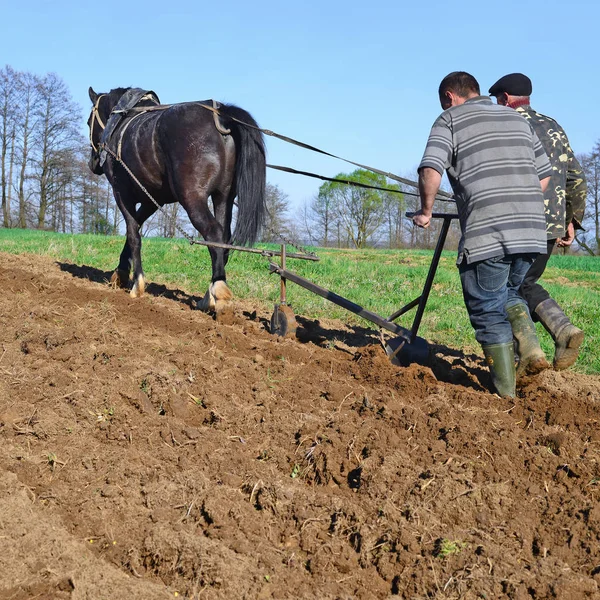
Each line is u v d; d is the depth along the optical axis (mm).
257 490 3746
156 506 3613
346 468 3977
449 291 12000
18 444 4152
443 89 5152
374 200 56906
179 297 9453
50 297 7859
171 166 7512
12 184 56000
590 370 6809
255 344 6410
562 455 4062
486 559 3113
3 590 2893
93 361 5359
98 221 60156
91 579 2988
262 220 7270
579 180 5578
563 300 11617
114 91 9211
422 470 3863
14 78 54281
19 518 3328
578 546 3277
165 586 3041
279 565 3158
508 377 4973
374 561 3250
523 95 5637
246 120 7309
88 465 3971
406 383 5184
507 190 4766
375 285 12414
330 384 5152
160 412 4781
